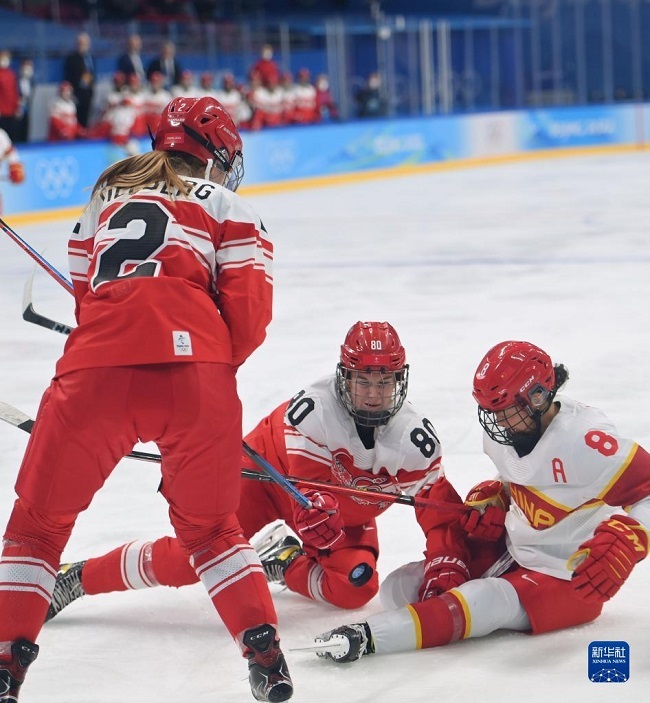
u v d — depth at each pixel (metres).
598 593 8.66
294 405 10.31
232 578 8.29
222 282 8.59
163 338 8.12
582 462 8.99
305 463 10.17
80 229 9.00
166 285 8.28
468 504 9.84
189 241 8.48
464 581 9.69
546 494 9.25
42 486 8.12
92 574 10.12
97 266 8.55
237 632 8.16
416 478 10.23
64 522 8.32
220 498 8.35
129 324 8.15
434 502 9.84
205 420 8.16
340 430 10.12
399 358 9.74
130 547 10.12
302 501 9.17
